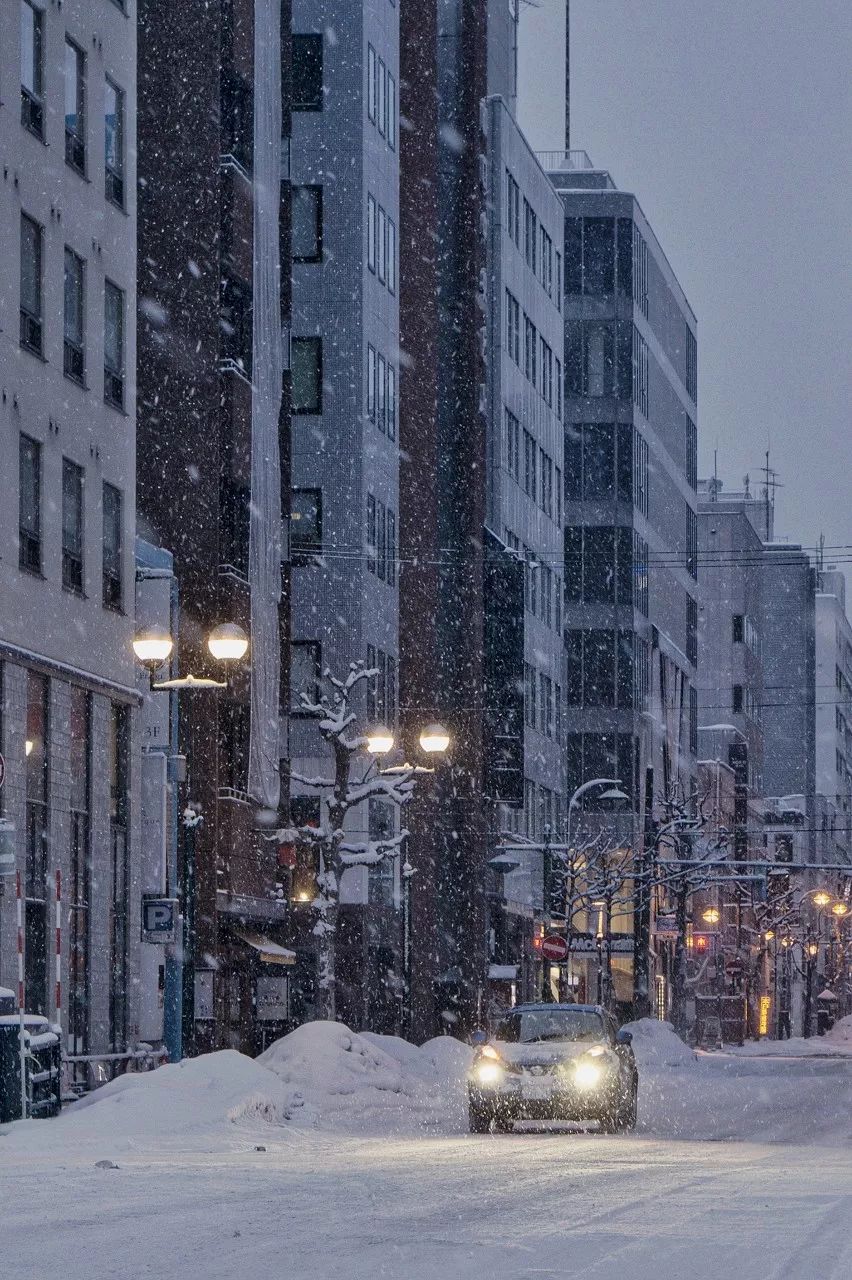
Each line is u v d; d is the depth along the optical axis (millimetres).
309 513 105062
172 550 84062
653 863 134125
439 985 124875
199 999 65750
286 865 88688
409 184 117562
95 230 70562
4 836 51094
